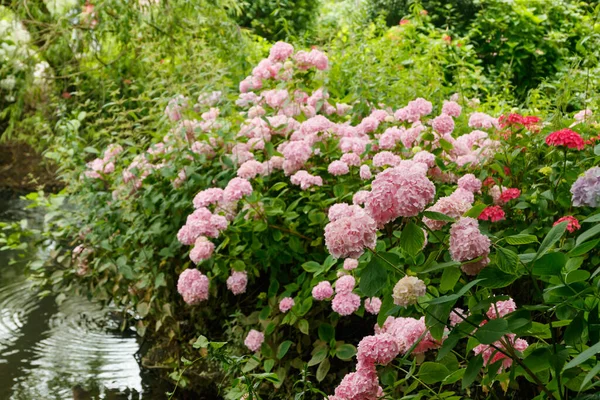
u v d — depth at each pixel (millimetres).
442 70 5016
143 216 3797
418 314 2352
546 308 1607
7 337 4148
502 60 6281
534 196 2699
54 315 4516
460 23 6699
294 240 3213
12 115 6152
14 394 3465
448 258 2043
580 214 2709
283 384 3213
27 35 6238
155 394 3490
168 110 3867
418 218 1732
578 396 1481
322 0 8656
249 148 3551
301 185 3201
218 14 5508
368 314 3297
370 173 3178
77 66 6219
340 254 1674
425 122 3469
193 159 3672
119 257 3875
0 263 5469
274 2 7746
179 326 3785
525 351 1773
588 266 2600
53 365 3797
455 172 3084
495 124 3371
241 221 3242
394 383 2043
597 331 1553
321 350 2945
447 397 1957
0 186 7742
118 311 4543
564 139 2596
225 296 3660
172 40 5398
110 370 3750
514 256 1550
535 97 4074
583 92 3865
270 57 4090
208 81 4387
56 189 7719
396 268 1724
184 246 3771
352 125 3863
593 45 4637
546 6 6469
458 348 2803
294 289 3133
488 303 1611
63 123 4645
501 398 2617
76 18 5875
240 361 2146
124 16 5320
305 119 3863
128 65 6000
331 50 4867
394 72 4602
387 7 7488
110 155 4121
